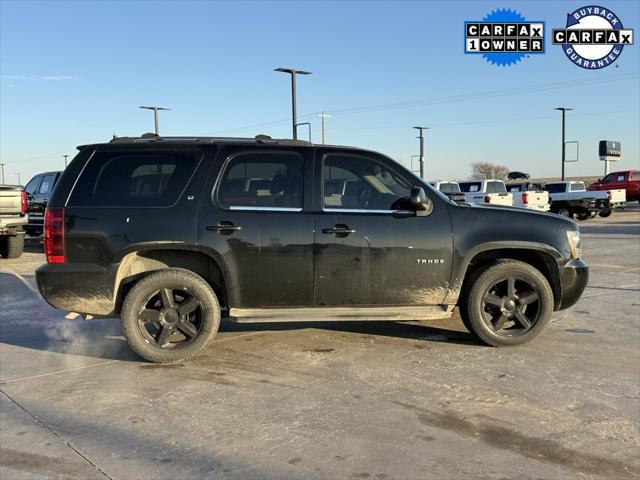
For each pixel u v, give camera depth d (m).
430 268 5.05
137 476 3.02
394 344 5.46
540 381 4.41
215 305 4.92
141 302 4.84
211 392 4.23
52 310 7.21
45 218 4.82
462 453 3.25
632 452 3.27
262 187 4.99
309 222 4.93
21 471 3.08
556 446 3.34
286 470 3.07
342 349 5.30
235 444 3.38
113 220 4.79
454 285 5.10
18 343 5.65
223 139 5.12
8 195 12.16
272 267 4.91
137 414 3.83
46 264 4.85
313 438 3.45
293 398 4.10
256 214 4.91
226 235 4.84
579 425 3.62
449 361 4.92
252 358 5.05
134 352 5.18
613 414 3.79
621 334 5.77
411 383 4.38
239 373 4.66
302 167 5.03
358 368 4.75
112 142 5.00
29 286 9.00
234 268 4.88
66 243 4.77
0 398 4.14
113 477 3.01
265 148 5.02
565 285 5.27
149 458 3.22
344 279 4.98
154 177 4.93
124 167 4.93
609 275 9.59
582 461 3.16
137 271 5.02
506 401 4.02
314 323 6.29
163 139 5.08
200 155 4.97
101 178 4.89
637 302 7.35
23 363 4.99
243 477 3.00
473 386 4.31
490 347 5.33
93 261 4.78
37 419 3.76
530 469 3.07
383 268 5.00
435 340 5.59
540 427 3.60
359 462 3.15
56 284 4.77
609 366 4.77
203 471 3.06
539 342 5.49
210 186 4.90
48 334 6.01
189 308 4.91
